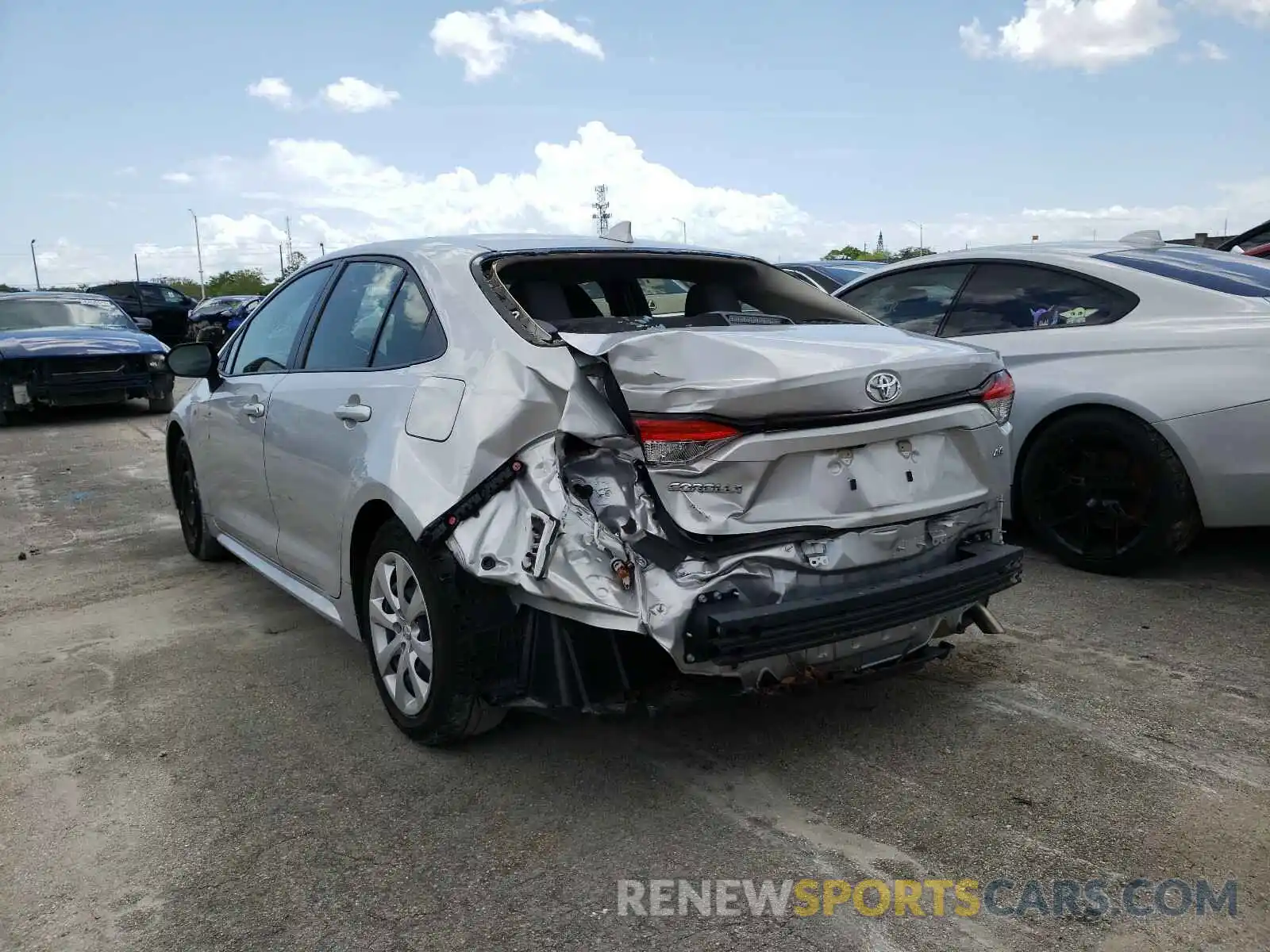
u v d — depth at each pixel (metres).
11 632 4.61
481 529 2.87
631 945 2.32
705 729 3.39
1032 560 5.08
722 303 4.00
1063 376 4.80
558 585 2.71
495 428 2.87
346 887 2.58
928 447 3.05
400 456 3.15
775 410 2.71
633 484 2.70
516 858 2.68
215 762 3.28
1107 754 3.13
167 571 5.59
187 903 2.53
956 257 5.68
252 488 4.48
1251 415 4.20
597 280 3.71
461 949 2.33
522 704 2.94
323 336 4.07
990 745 3.21
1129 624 4.21
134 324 13.76
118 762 3.29
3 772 3.25
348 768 3.21
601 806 2.93
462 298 3.31
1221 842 2.65
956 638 4.11
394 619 3.37
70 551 6.09
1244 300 4.49
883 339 3.18
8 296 13.45
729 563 2.68
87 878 2.65
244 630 4.58
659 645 2.68
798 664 2.78
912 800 2.90
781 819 2.83
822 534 2.80
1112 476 4.70
